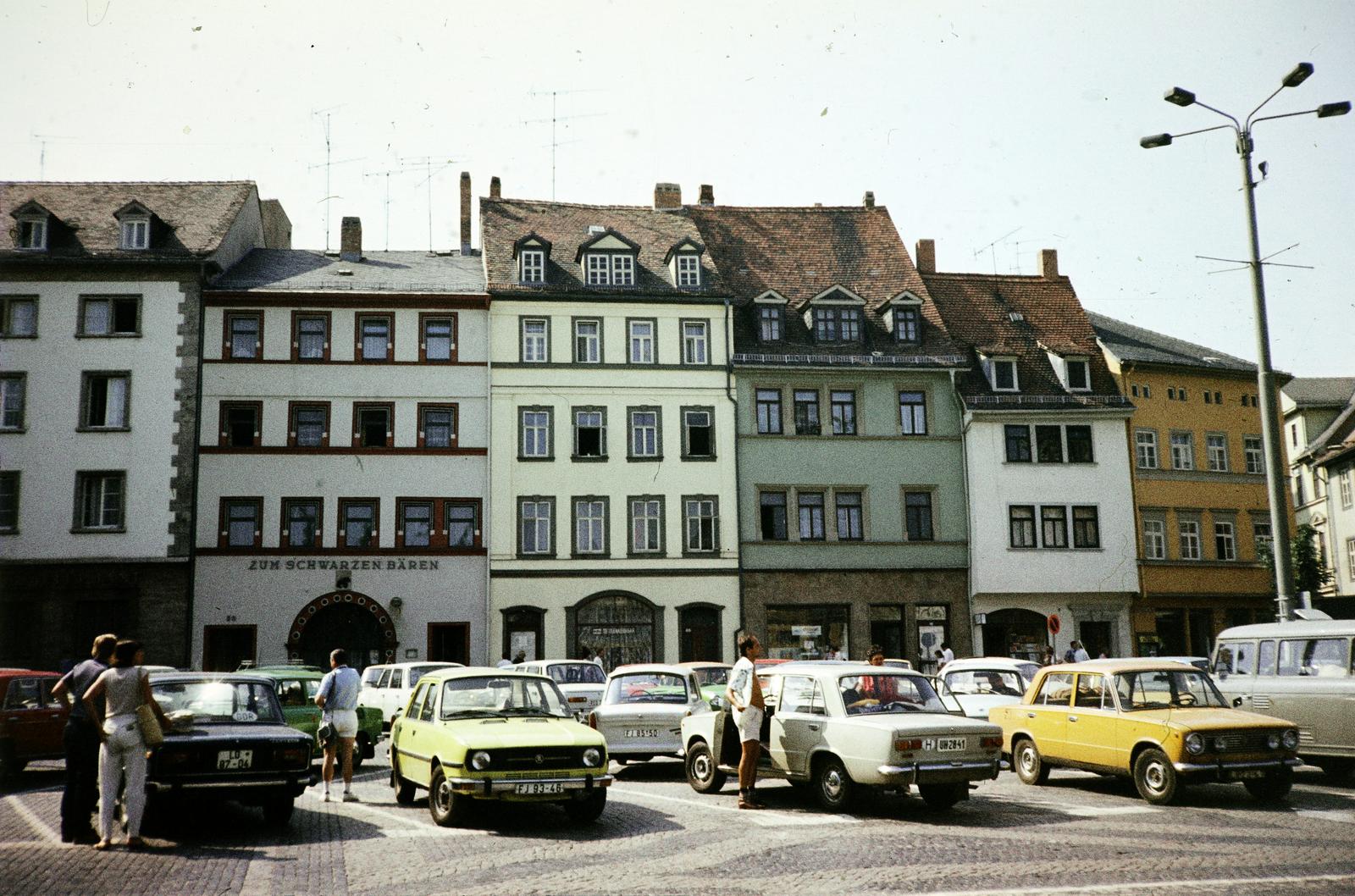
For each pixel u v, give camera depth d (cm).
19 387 4000
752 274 4719
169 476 3981
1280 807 1486
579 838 1274
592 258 4397
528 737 1353
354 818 1441
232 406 4069
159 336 4059
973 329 4722
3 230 4125
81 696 1288
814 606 4247
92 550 3919
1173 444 4578
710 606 4178
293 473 4056
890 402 4403
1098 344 4719
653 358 4328
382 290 4225
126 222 4166
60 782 1864
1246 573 4550
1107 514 4394
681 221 4831
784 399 4369
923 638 4278
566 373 4253
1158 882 1024
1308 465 5700
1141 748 1534
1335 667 1703
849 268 4841
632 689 1991
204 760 1297
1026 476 4375
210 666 3912
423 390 4172
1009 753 1953
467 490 4134
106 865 1124
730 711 1562
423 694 1538
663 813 1466
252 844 1248
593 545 4178
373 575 4038
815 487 4316
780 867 1102
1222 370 4712
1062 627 4347
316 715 2125
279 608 3972
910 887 1009
